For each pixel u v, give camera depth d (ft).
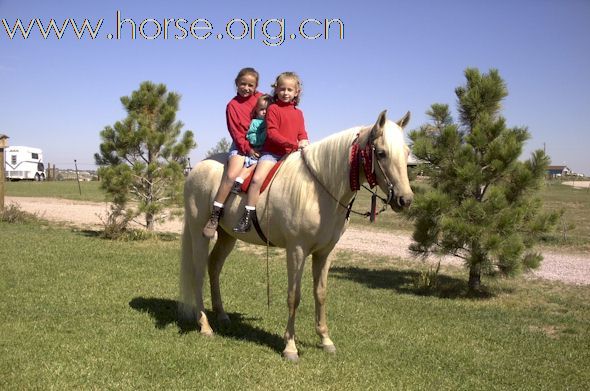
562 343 19.07
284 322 19.77
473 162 26.45
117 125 41.32
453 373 15.44
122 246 37.11
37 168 152.15
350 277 30.73
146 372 13.88
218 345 16.39
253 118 16.62
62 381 12.94
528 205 26.25
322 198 14.84
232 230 16.67
